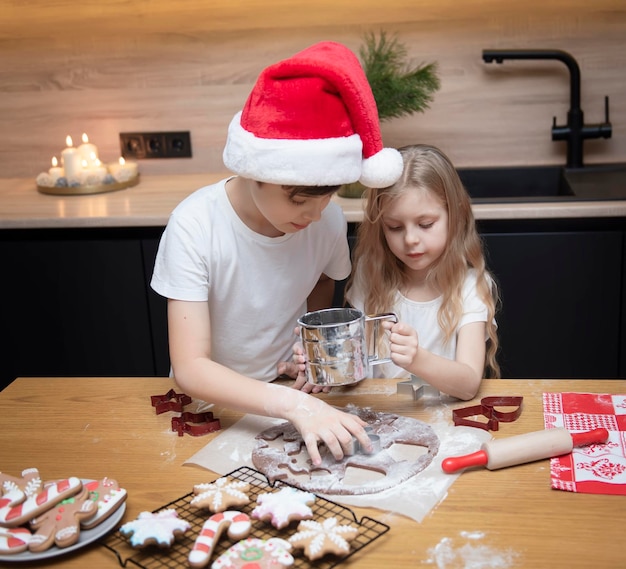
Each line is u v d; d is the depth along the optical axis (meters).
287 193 1.16
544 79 2.59
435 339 1.62
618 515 0.96
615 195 2.22
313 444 1.09
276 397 1.18
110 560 0.92
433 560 0.89
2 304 2.44
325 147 1.11
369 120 1.14
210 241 1.40
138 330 2.42
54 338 2.45
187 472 1.11
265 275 1.47
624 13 2.52
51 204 2.49
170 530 0.92
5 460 1.16
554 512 0.97
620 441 1.13
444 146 2.69
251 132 1.14
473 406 1.24
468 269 1.60
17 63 2.82
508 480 1.05
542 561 0.88
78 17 2.74
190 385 1.26
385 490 1.02
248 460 1.12
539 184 2.64
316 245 1.52
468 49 2.60
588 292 2.22
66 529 0.93
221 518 0.95
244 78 2.73
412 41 2.61
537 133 2.65
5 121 2.90
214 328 1.52
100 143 2.88
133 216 2.29
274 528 0.96
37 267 2.39
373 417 1.22
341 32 2.64
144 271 2.36
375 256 1.64
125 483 1.09
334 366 1.13
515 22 2.56
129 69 2.78
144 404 1.33
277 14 2.65
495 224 2.21
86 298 2.40
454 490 1.03
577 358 2.27
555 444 1.09
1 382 2.51
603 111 2.61
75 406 1.34
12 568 0.92
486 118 2.65
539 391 1.32
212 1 2.66
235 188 1.43
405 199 1.47
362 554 0.90
